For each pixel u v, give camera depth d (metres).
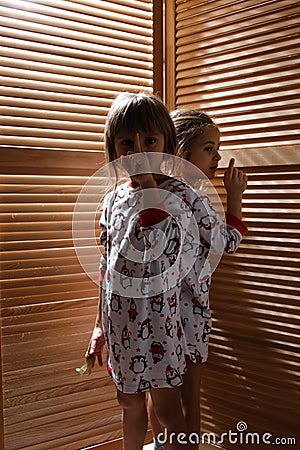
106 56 1.80
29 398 1.67
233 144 1.78
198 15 1.85
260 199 1.71
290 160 1.60
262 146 1.69
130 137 1.48
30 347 1.67
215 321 1.86
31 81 1.64
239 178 1.61
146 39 1.89
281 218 1.66
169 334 1.46
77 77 1.74
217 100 1.82
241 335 1.78
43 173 1.67
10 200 1.62
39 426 1.70
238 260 1.78
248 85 1.72
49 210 1.69
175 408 1.51
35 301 1.67
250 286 1.75
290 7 1.59
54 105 1.68
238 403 1.79
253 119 1.70
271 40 1.65
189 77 1.89
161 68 1.94
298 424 1.63
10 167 1.62
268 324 1.70
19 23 1.62
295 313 1.63
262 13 1.66
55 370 1.72
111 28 1.79
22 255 1.65
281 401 1.67
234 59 1.75
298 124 1.60
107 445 1.83
